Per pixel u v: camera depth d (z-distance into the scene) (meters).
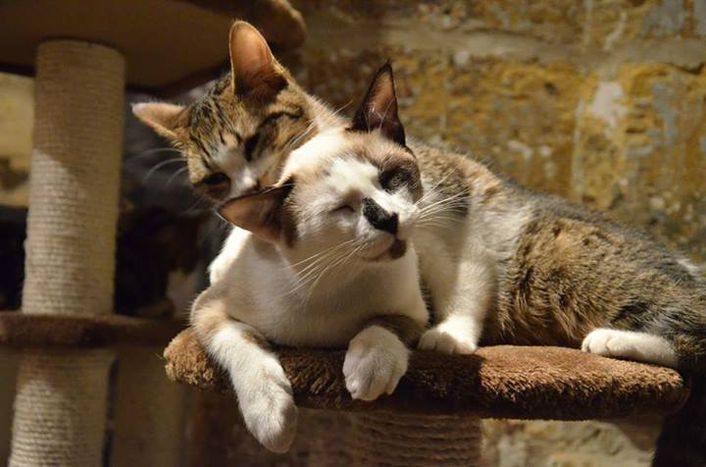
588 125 1.23
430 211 0.86
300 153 0.82
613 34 1.23
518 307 0.93
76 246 1.12
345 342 0.82
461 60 1.24
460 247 0.93
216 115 1.00
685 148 1.22
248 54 0.99
